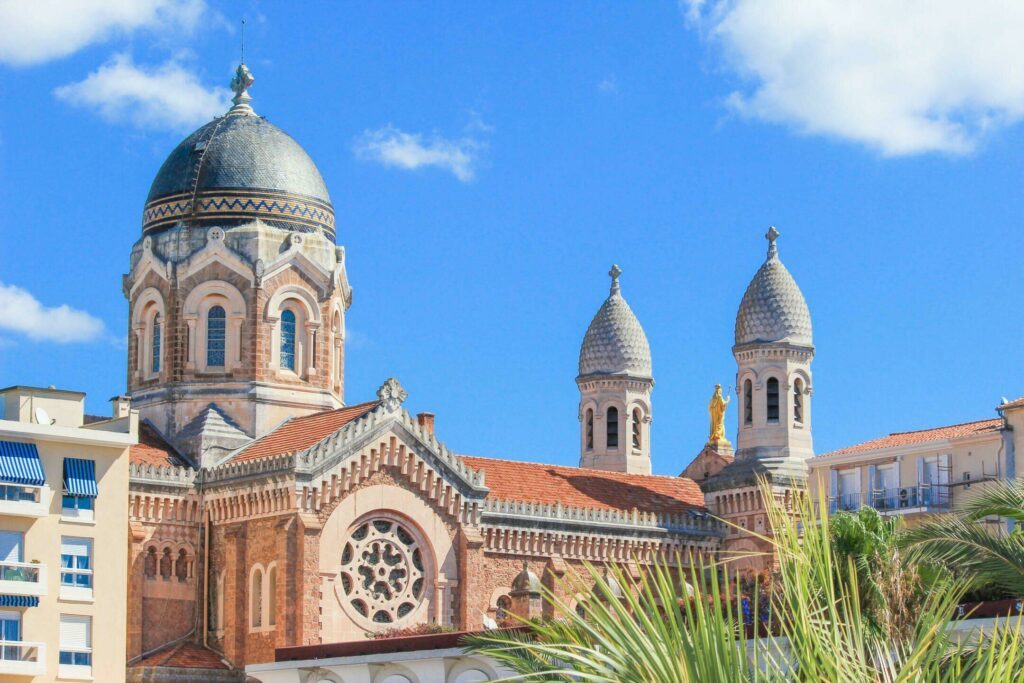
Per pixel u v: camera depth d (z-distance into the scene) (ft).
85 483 293.43
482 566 337.11
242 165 360.48
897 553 132.77
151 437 347.15
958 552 132.87
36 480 287.69
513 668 142.00
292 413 353.92
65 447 294.05
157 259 356.79
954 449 336.29
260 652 319.27
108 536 295.69
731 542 382.22
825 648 98.58
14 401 299.17
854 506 351.67
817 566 101.09
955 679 103.35
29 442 290.35
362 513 323.78
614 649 101.40
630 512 370.53
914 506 337.72
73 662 288.10
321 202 366.84
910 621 126.11
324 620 315.78
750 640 122.62
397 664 225.35
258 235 355.36
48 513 289.53
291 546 315.58
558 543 356.79
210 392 349.82
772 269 409.49
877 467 352.28
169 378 351.46
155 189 364.17
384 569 325.42
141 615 322.55
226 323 352.90
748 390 404.57
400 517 329.31
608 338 454.81
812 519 101.76
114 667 291.79
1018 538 138.82
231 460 341.21
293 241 357.61
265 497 321.93
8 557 285.23
